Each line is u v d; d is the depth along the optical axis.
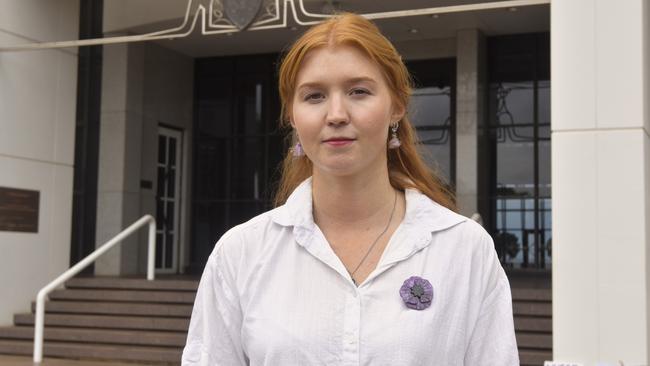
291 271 1.83
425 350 1.73
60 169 12.35
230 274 1.90
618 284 6.16
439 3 13.84
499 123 15.95
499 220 15.89
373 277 1.78
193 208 17.88
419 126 16.20
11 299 11.57
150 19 14.87
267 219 1.90
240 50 17.38
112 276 15.05
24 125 11.73
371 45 1.75
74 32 12.66
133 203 15.89
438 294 1.77
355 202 1.84
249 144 17.70
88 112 15.82
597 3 6.35
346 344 1.73
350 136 1.75
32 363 10.05
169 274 16.72
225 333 1.92
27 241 11.80
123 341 10.79
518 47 15.95
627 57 6.27
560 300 6.26
